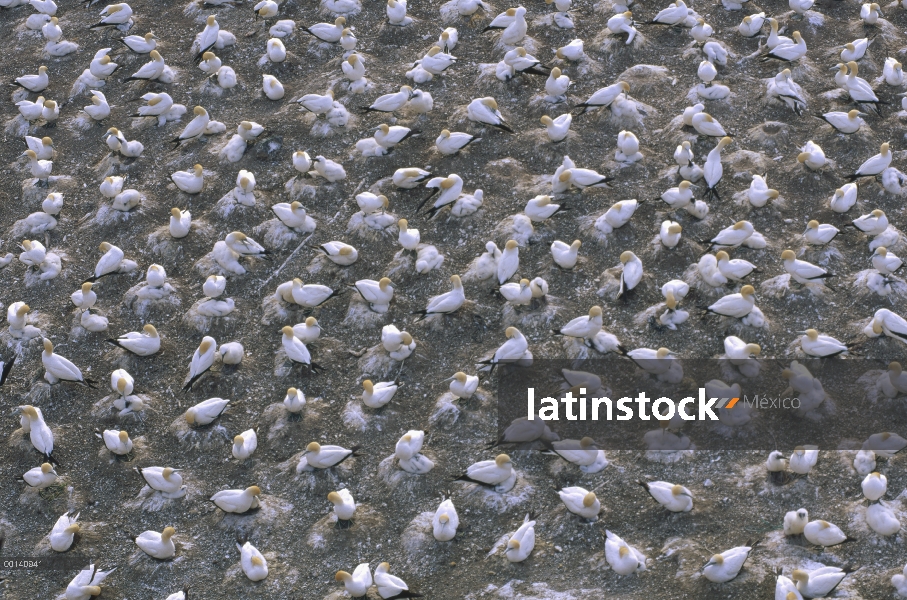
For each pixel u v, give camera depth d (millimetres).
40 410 15984
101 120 20906
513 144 19469
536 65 20797
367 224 17922
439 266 17281
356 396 15648
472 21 22219
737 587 12641
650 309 16281
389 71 21328
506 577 13250
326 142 19766
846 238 17453
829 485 13984
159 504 14484
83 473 15102
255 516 14148
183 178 18734
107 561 13992
